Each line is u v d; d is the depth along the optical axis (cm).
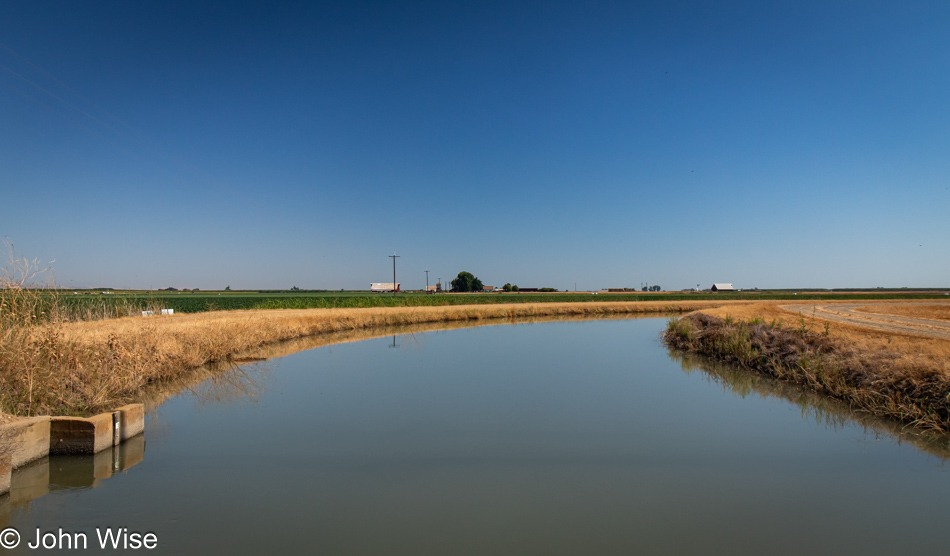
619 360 1758
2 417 707
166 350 1348
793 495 630
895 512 583
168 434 866
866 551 496
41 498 604
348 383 1316
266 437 849
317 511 579
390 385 1293
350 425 927
